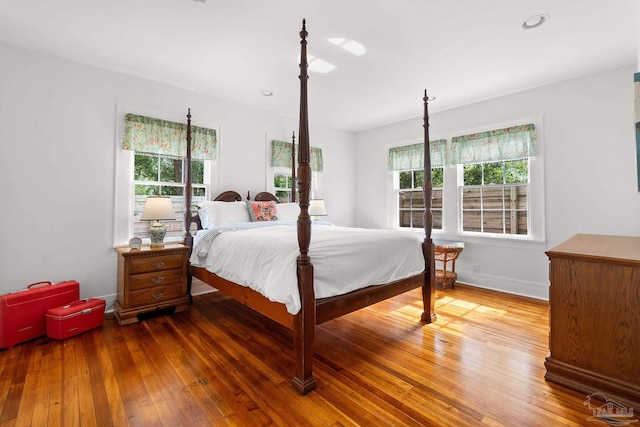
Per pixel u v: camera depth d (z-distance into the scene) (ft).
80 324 8.32
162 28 7.89
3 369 6.51
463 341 7.98
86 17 7.43
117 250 9.70
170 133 11.27
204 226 11.33
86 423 4.91
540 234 11.44
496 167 12.82
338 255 6.91
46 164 9.19
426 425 4.91
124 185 10.52
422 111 14.30
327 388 5.95
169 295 10.01
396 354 7.30
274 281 6.34
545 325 8.99
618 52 9.00
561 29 7.85
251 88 11.75
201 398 5.60
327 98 12.69
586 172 10.49
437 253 12.80
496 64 9.75
